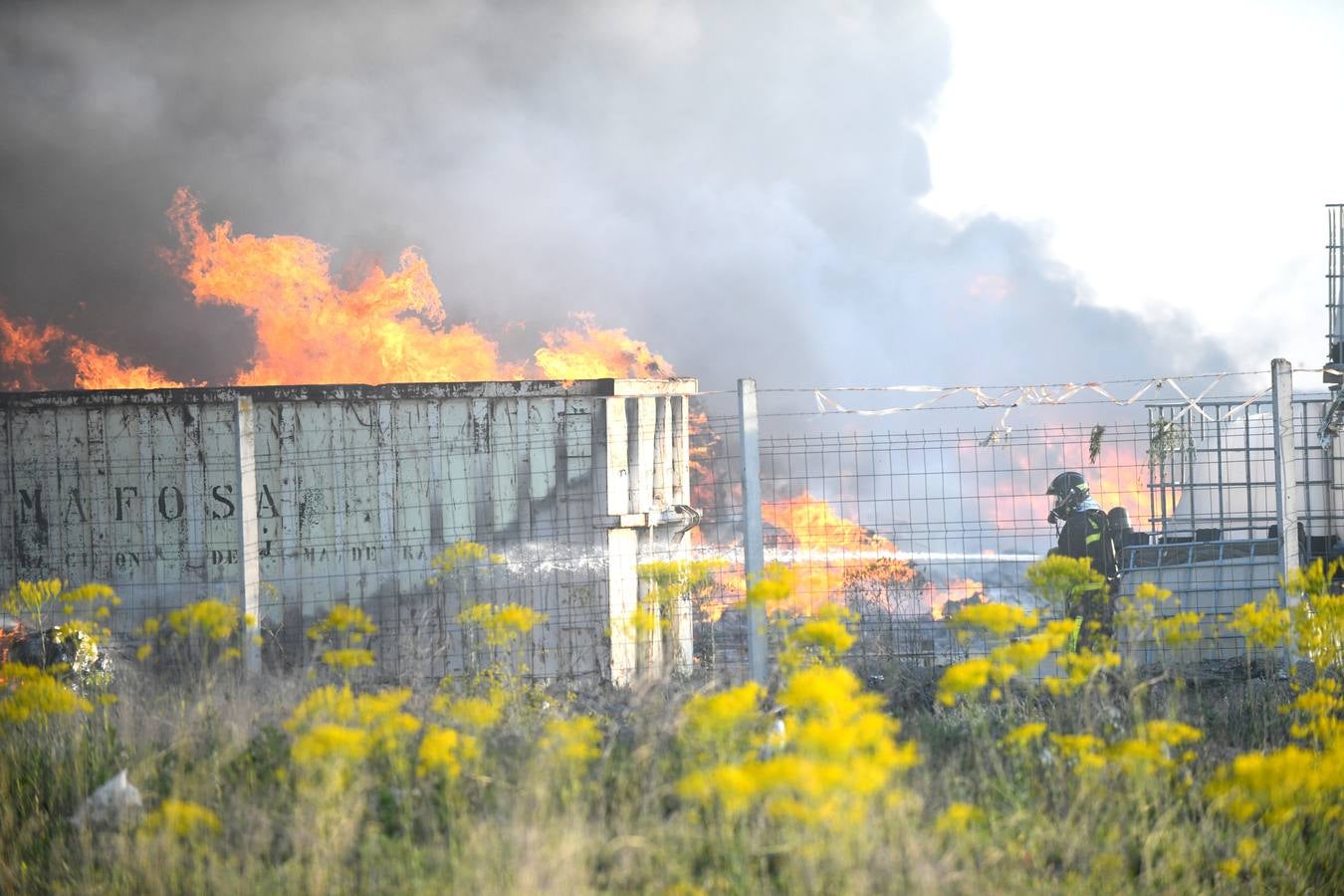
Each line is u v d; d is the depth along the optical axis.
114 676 7.50
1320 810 4.01
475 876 3.43
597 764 4.40
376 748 4.25
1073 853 3.80
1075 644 6.51
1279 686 6.32
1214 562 7.84
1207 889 3.75
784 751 4.02
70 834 4.34
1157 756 3.89
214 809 4.24
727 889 3.39
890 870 3.31
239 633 6.54
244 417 6.72
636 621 5.32
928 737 5.32
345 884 3.59
